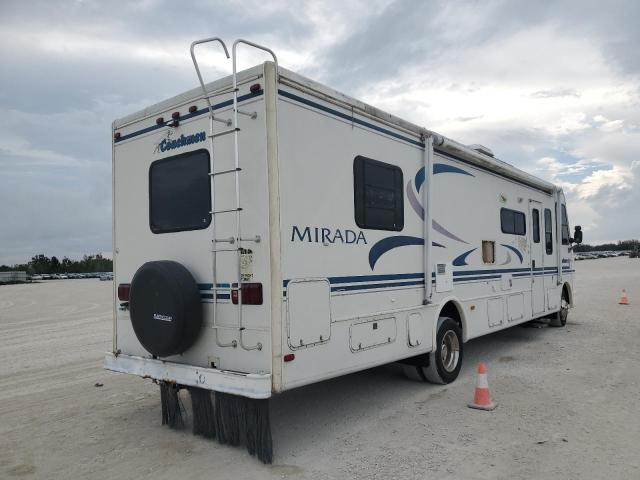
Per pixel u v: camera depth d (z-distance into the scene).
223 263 4.19
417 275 5.68
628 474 3.66
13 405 5.76
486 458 3.99
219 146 4.25
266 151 3.88
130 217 5.13
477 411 5.14
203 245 4.40
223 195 4.20
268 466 3.92
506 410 5.14
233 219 4.13
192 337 4.28
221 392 4.21
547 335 9.49
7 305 20.00
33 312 16.62
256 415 4.02
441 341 6.07
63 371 7.46
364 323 4.79
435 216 6.06
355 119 4.79
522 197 8.53
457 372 6.38
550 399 5.45
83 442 4.56
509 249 7.98
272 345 3.81
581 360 7.29
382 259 5.09
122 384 6.63
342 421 4.95
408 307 5.48
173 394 4.82
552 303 9.64
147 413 5.36
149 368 4.66
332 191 4.46
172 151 4.71
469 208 6.84
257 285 3.89
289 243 3.99
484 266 7.17
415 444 4.32
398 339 5.28
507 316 7.82
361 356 4.73
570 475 3.66
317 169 4.30
